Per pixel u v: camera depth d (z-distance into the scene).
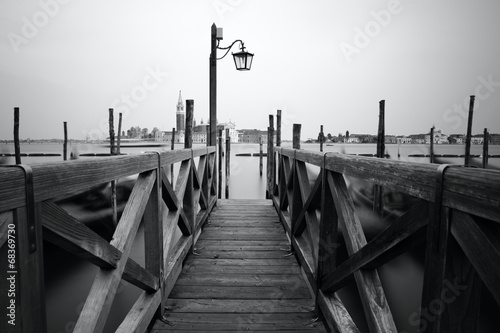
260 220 5.81
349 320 2.12
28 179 0.95
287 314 2.65
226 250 4.20
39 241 1.01
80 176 1.25
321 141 26.77
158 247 2.47
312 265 3.02
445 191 0.99
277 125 9.43
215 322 2.53
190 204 4.10
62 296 6.47
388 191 16.41
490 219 0.80
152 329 2.43
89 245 1.33
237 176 28.44
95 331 1.38
